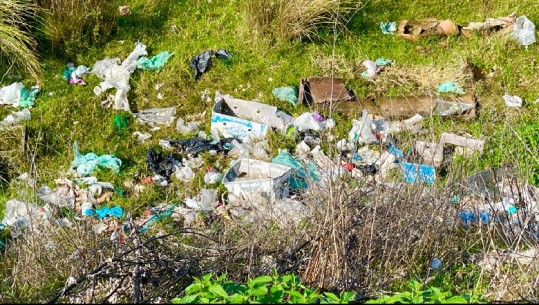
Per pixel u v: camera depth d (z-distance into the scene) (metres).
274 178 6.07
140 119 7.16
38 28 7.83
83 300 4.40
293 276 4.00
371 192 5.32
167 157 6.74
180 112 7.24
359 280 4.70
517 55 7.83
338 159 5.54
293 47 7.81
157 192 6.38
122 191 6.42
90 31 7.96
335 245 4.58
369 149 6.70
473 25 8.19
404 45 7.98
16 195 6.36
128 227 5.92
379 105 7.28
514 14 8.31
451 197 5.44
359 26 8.13
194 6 8.41
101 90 7.43
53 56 7.74
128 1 8.40
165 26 8.19
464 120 7.11
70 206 6.22
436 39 8.05
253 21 7.91
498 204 5.62
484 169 6.23
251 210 5.87
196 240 5.36
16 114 7.12
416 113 7.19
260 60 7.73
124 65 7.67
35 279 4.82
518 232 5.16
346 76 7.59
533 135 6.45
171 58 7.78
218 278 4.13
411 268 4.93
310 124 7.00
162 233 5.77
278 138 6.84
